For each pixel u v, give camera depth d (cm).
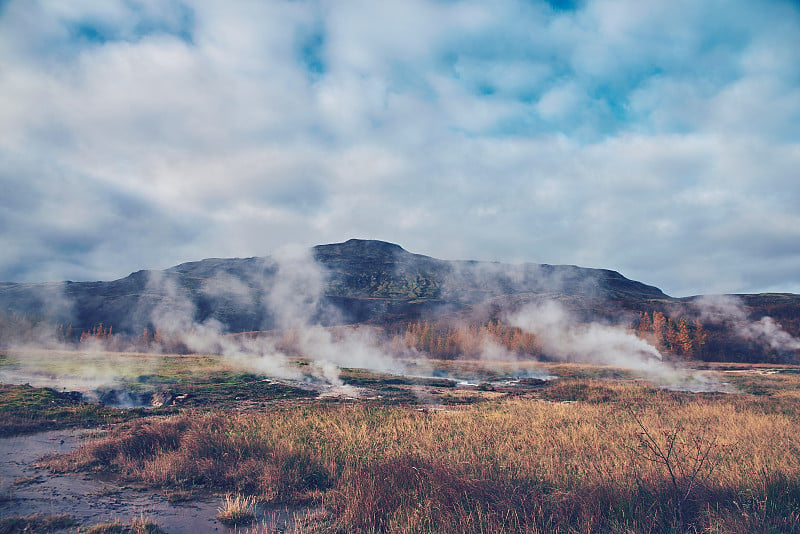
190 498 982
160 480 1089
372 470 991
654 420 1786
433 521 775
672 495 820
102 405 2302
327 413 2012
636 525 740
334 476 1084
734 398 2825
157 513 894
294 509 927
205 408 2352
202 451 1223
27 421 1745
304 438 1402
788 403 2458
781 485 858
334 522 838
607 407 2295
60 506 907
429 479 903
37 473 1140
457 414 2048
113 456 1260
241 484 1046
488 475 980
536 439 1391
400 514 807
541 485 944
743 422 1708
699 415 1931
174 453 1221
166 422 1484
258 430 1492
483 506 812
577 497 826
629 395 2936
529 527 749
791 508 788
